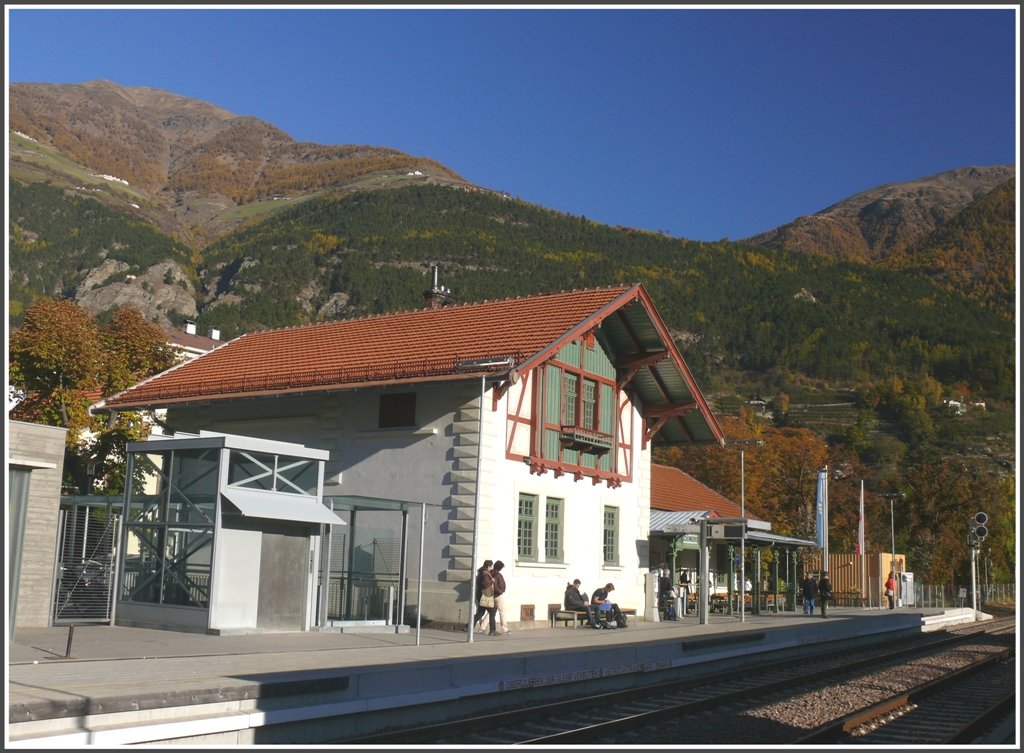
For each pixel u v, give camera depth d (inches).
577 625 1091.9
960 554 2783.0
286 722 461.7
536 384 1071.0
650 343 1199.6
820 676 762.2
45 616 792.9
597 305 1103.0
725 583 1772.9
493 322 1121.4
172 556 832.9
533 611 1045.2
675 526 1294.3
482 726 503.8
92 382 1448.1
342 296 6983.3
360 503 930.1
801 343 7332.7
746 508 2731.3
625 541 1221.1
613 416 1205.1
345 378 1035.3
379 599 994.1
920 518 2881.4
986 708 585.3
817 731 472.4
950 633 1455.5
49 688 443.5
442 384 998.4
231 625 797.9
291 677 497.7
